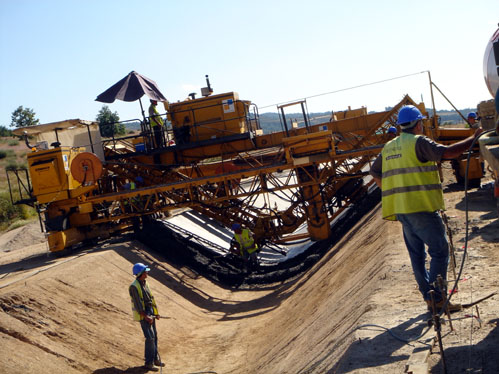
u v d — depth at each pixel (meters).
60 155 19.19
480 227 9.67
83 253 18.22
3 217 40.34
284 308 14.20
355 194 21.91
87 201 19.36
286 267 20.94
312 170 19.48
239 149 20.53
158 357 10.92
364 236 13.77
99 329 11.85
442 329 5.08
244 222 21.98
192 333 13.86
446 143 17.92
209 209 21.45
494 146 3.84
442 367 4.27
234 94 20.36
